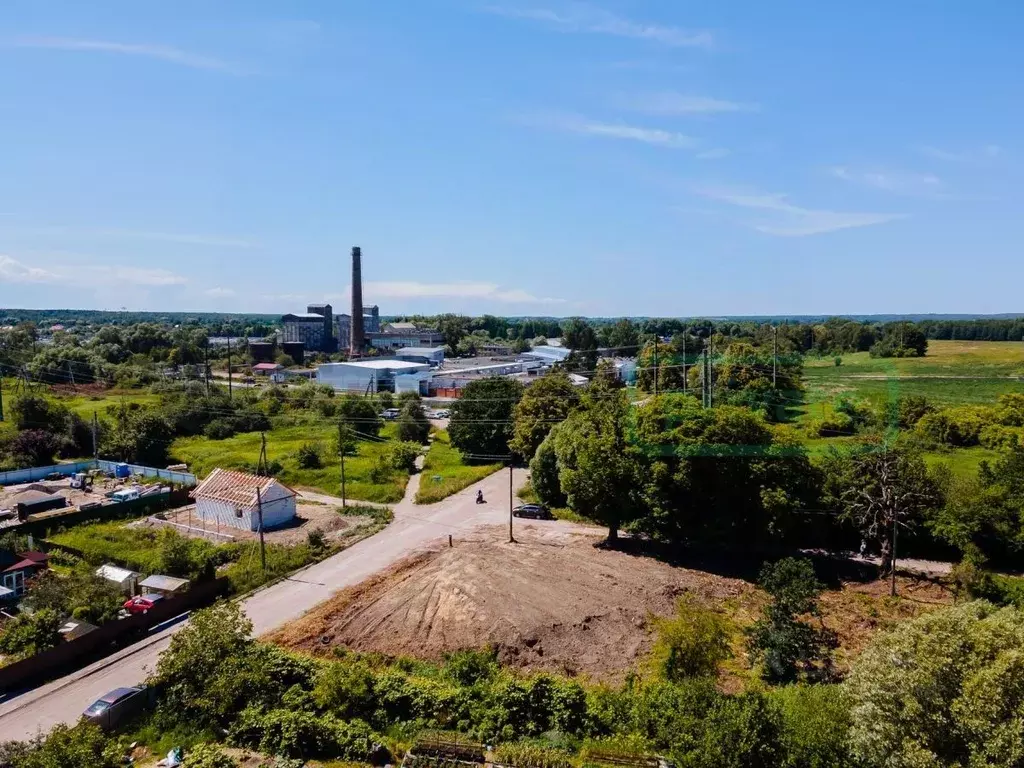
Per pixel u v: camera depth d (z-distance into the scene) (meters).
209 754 21.92
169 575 40.94
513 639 32.03
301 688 26.83
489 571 39.84
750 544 44.84
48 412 79.31
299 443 82.44
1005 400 70.75
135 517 55.12
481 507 57.84
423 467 74.00
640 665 30.36
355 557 45.47
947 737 18.69
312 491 64.00
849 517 44.19
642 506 44.75
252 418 92.00
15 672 29.02
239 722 25.14
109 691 28.47
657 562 43.41
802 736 20.69
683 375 60.84
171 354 157.88
